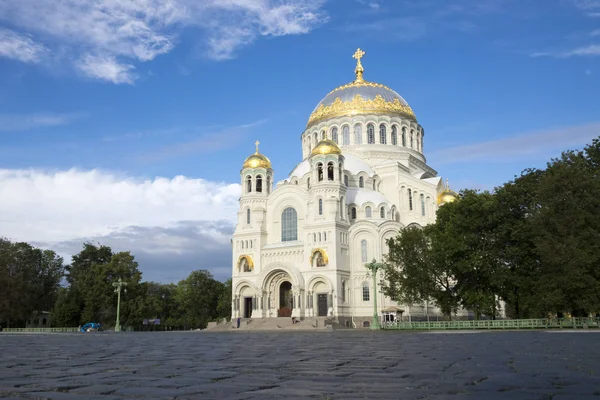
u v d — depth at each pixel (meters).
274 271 104.38
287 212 111.00
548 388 11.59
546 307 64.62
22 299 117.50
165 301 174.00
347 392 11.02
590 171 72.06
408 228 84.06
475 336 45.00
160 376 14.32
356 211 110.62
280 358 21.03
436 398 10.19
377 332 64.25
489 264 71.50
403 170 121.25
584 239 63.84
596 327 63.12
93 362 19.66
